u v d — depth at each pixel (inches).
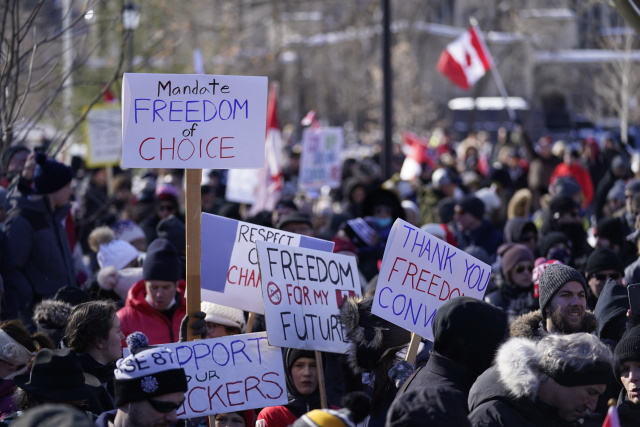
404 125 2477.9
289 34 2498.8
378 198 649.0
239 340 320.8
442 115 3021.7
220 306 385.7
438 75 3011.8
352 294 348.2
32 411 185.5
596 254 437.7
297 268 335.3
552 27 2432.3
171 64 1534.2
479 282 341.4
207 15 1818.4
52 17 747.4
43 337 329.1
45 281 477.4
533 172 1154.7
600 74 2561.5
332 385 494.0
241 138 345.4
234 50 1781.5
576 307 341.4
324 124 2869.1
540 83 2839.6
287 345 322.0
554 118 3036.4
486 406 249.0
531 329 347.6
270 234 387.2
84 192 831.7
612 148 1272.1
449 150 1728.6
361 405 227.1
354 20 2356.1
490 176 1205.7
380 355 313.3
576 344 245.6
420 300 328.2
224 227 384.5
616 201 741.3
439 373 273.0
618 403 311.0
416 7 2493.8
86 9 522.0
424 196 938.1
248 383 316.8
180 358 312.7
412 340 322.7
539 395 248.1
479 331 271.0
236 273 382.3
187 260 329.4
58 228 490.3
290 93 2810.0
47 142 842.8
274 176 842.2
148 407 247.0
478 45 1147.9
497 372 257.1
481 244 642.8
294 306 329.1
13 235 466.9
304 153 1002.1
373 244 578.2
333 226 693.3
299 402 347.3
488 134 3024.1
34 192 478.9
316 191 1067.9
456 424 203.5
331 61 2677.2
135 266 509.0
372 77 2539.4
